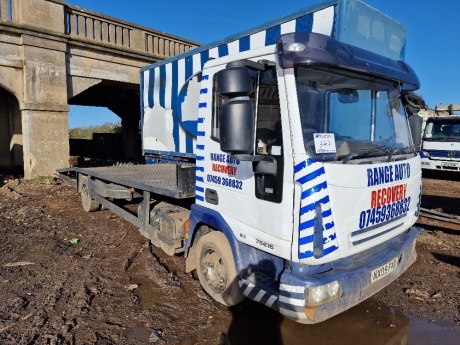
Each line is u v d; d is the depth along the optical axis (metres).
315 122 3.06
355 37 3.75
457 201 10.52
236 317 3.89
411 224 3.83
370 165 3.13
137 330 3.62
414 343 3.49
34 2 11.41
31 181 11.66
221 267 3.98
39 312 3.84
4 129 14.54
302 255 2.88
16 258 5.36
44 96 11.92
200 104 4.12
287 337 3.56
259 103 3.22
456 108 15.84
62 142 12.47
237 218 3.58
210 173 3.97
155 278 4.79
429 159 15.65
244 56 3.46
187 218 4.77
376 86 3.64
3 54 11.13
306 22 4.20
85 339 3.44
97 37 13.23
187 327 3.70
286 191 2.98
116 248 5.95
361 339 3.54
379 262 3.32
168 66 7.80
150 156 9.20
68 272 4.90
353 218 3.00
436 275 4.99
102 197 7.34
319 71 3.12
